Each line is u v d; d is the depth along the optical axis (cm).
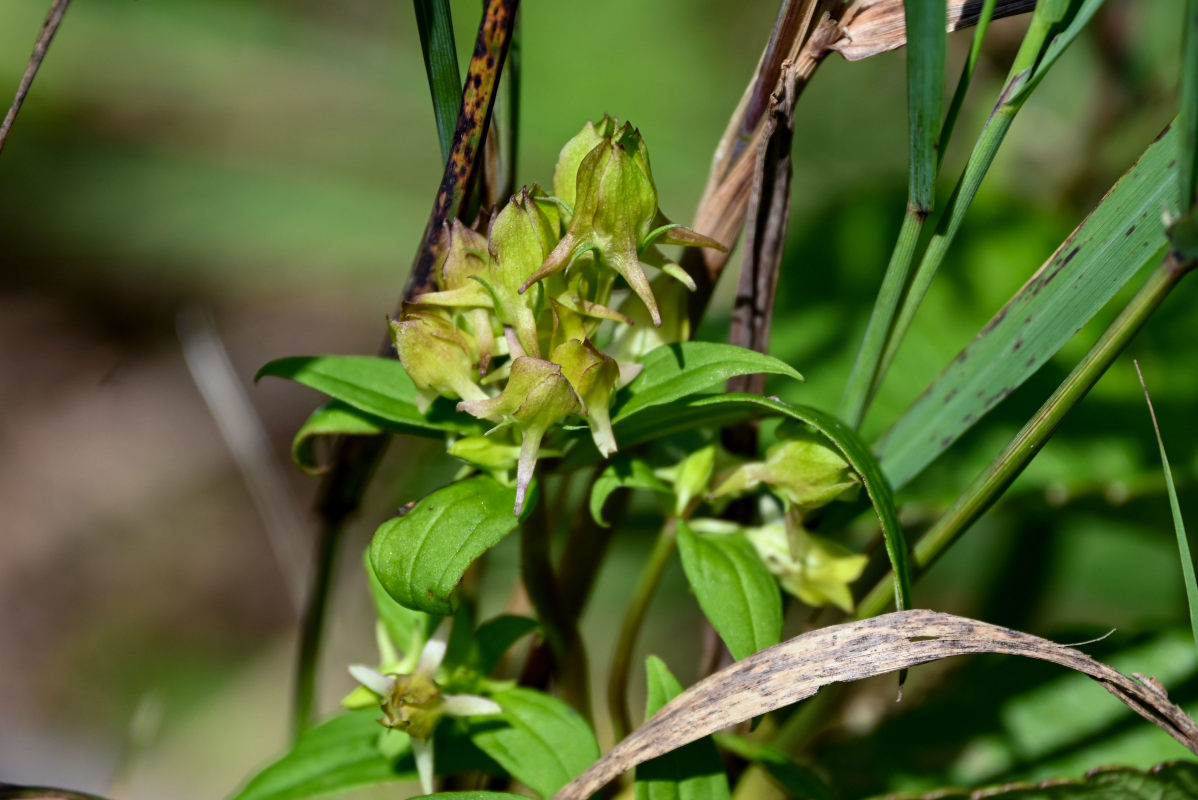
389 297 97
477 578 47
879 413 51
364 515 76
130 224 97
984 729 48
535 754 43
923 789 47
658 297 43
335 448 45
